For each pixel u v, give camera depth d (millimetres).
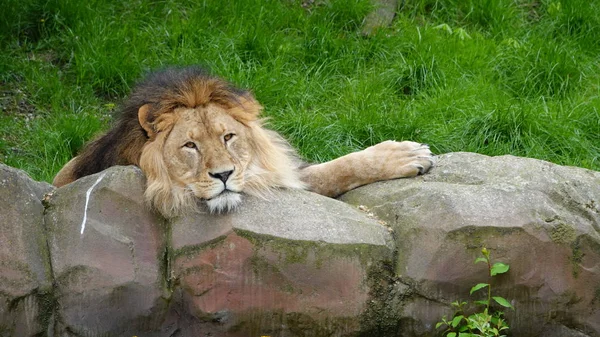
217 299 9492
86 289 9438
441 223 9680
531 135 14430
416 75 16281
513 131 14453
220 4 18266
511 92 16156
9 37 17672
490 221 9625
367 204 10477
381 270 9656
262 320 9562
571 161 14195
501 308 9734
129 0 18641
